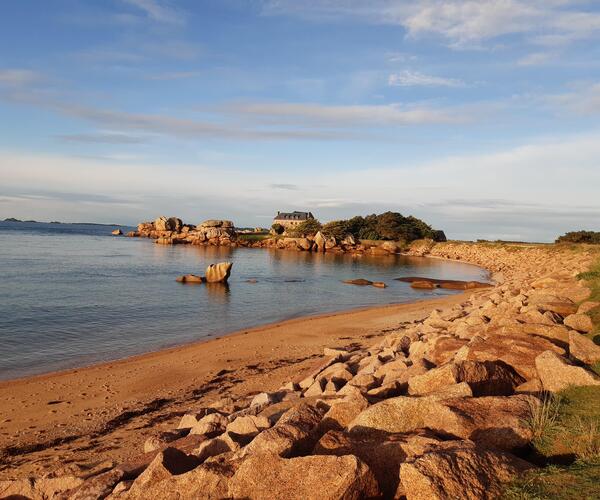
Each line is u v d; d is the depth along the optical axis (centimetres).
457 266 8950
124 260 7581
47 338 2533
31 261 6638
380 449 591
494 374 826
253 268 7300
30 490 858
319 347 2375
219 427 1019
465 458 495
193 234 13550
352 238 12262
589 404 679
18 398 1634
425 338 1648
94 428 1377
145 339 2603
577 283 1877
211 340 2597
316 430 731
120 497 643
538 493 461
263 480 548
